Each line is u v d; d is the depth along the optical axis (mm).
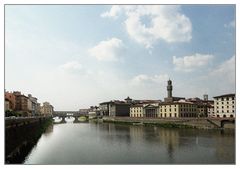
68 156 68438
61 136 117062
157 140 97562
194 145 83625
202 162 61188
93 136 115125
